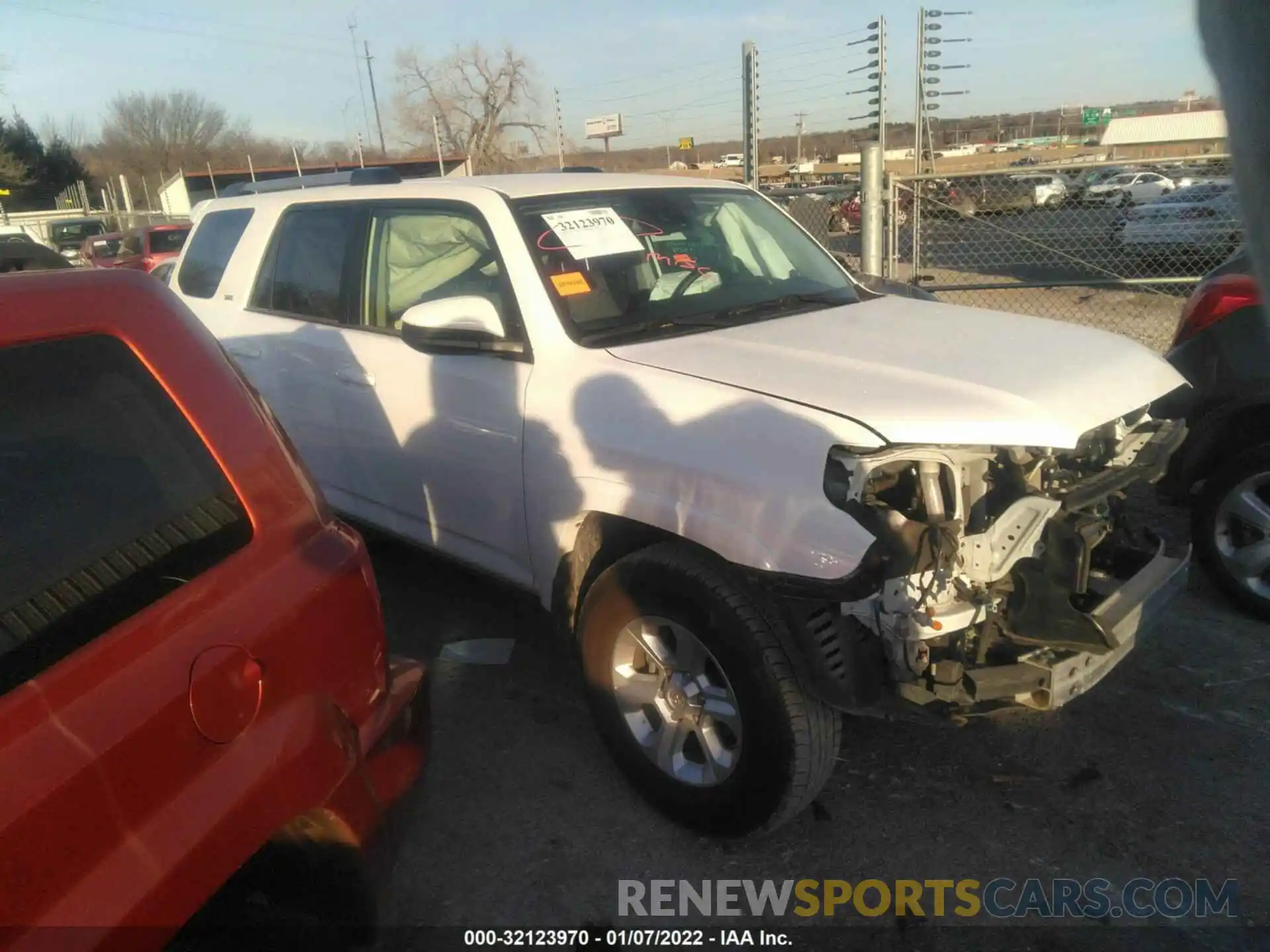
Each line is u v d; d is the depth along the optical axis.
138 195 67.69
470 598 4.47
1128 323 9.01
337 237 4.17
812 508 2.42
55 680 1.40
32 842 1.29
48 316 1.61
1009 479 2.64
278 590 1.78
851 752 3.29
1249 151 0.92
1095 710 3.46
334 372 4.02
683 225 3.85
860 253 8.09
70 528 1.54
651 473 2.75
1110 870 2.73
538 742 3.39
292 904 1.85
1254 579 3.93
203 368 1.84
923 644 2.46
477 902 2.69
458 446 3.48
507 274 3.37
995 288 7.77
